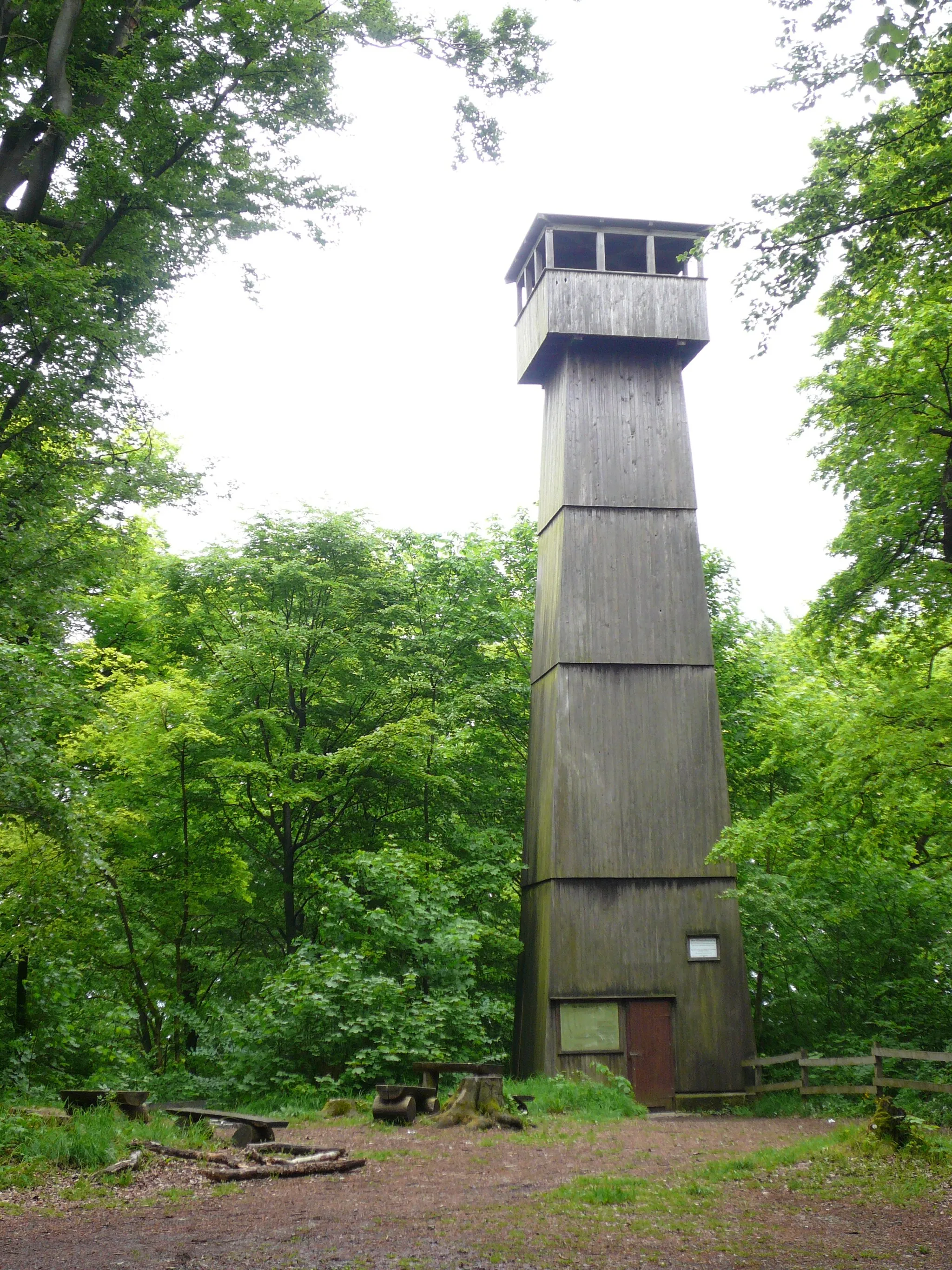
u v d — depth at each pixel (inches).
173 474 602.9
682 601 909.8
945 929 828.0
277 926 975.0
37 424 577.9
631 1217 327.0
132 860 802.2
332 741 1013.8
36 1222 321.4
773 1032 897.5
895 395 675.4
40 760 562.6
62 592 584.7
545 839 872.3
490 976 960.3
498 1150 468.4
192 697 836.0
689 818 863.7
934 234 525.7
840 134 484.1
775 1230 309.6
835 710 797.9
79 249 612.7
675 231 959.6
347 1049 696.4
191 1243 295.0
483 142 637.9
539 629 969.5
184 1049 837.2
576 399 940.6
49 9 597.6
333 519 1013.8
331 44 616.4
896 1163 401.1
